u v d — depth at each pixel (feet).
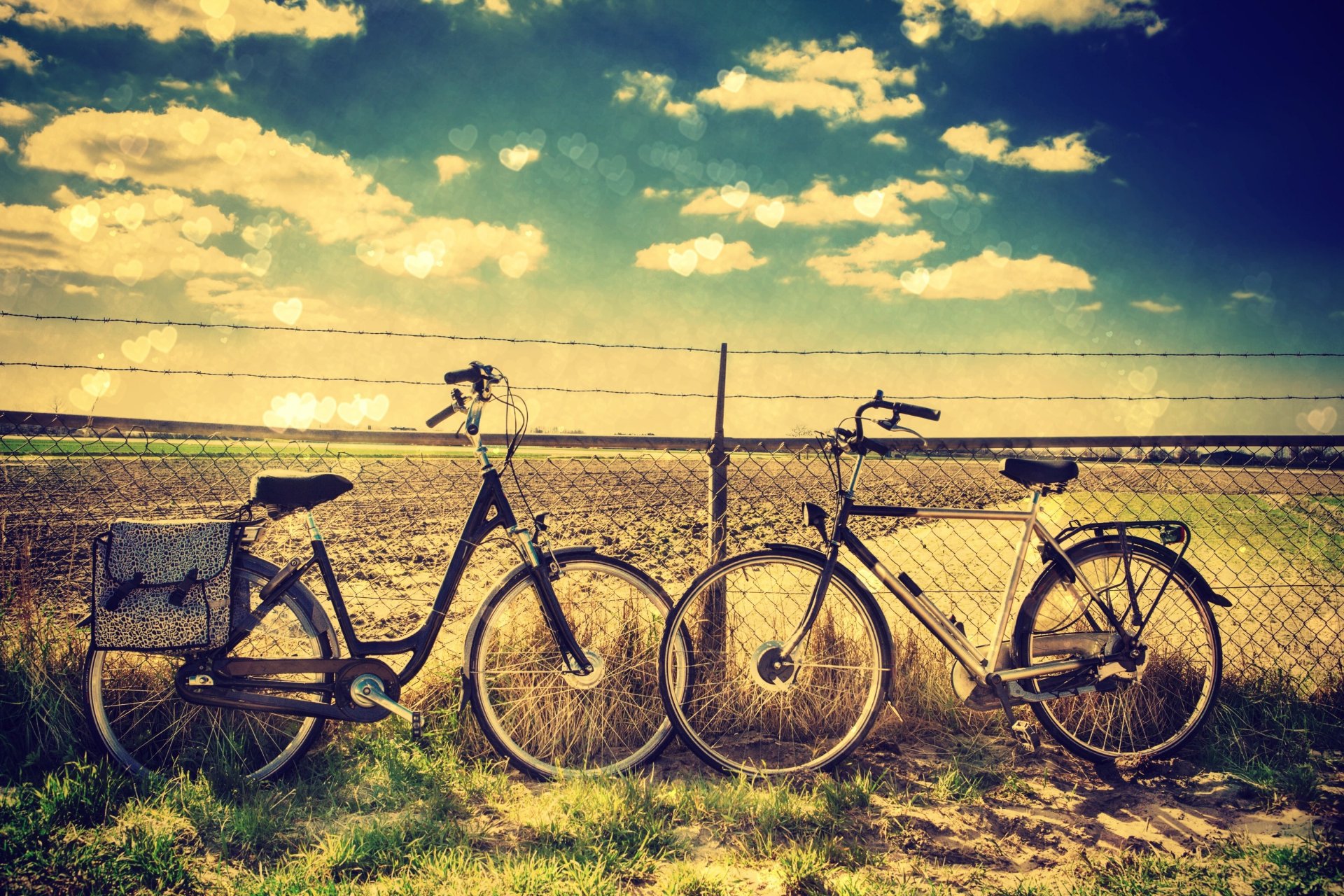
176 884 7.66
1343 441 12.62
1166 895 7.74
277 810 9.27
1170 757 11.09
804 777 10.34
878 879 8.04
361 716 9.70
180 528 9.52
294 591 10.02
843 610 11.42
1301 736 11.25
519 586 10.54
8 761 9.91
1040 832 9.07
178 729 10.51
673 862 8.34
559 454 12.04
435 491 54.39
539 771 10.33
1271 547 26.84
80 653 10.93
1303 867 8.16
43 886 7.54
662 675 10.48
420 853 8.33
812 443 12.19
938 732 11.68
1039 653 10.69
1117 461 12.71
